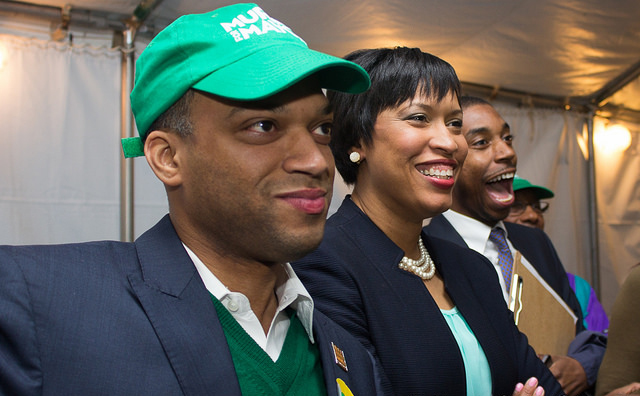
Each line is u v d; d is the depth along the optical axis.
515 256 1.66
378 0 2.80
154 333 0.65
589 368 1.62
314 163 0.68
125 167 2.67
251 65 0.67
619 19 3.20
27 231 2.46
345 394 0.80
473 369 1.10
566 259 3.97
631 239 4.29
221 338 0.68
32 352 0.59
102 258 0.71
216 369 0.66
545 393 1.23
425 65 1.17
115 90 2.68
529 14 3.07
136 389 0.61
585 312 2.19
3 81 2.48
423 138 1.13
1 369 0.58
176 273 0.71
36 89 2.53
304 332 0.82
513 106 3.90
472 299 1.21
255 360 0.71
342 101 1.21
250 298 0.75
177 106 0.70
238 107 0.66
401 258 1.15
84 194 2.58
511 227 1.95
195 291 0.70
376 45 3.13
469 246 1.74
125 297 0.67
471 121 1.80
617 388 1.37
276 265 0.76
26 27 2.56
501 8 2.98
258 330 0.74
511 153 1.79
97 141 2.62
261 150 0.67
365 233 1.16
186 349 0.65
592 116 4.14
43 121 2.54
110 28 2.68
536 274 1.70
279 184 0.67
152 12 2.64
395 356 1.02
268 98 0.67
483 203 1.79
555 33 3.26
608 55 3.55
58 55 2.59
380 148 1.16
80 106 2.61
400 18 2.94
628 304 1.42
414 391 1.00
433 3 2.87
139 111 0.74
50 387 0.59
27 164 2.49
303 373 0.78
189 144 0.69
